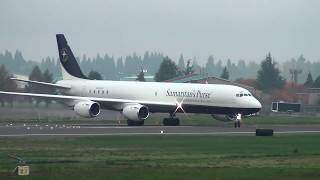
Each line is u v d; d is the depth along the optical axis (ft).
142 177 289.74
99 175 295.07
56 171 307.58
